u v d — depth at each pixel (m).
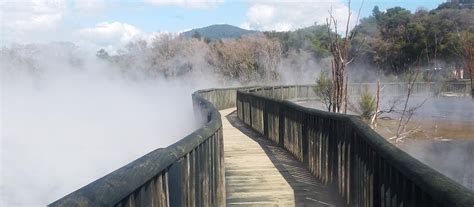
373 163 3.78
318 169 6.75
